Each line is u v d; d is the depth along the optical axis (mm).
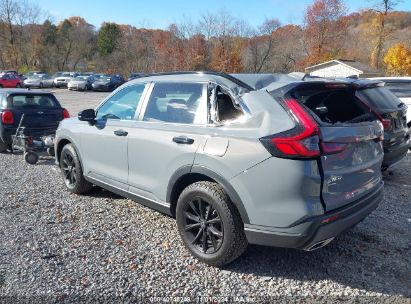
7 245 3928
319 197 3039
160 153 3889
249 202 3195
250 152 3150
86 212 4895
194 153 3523
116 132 4488
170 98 4031
